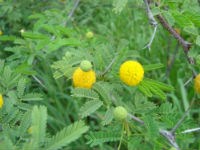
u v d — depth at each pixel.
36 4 0.23
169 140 0.12
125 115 0.11
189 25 0.13
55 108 0.24
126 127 0.11
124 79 0.11
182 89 0.24
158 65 0.12
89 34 0.18
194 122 0.13
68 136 0.07
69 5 0.23
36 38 0.13
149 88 0.12
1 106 0.11
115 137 0.11
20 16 0.22
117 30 0.29
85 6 0.25
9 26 0.23
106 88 0.12
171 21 0.13
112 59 0.13
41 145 0.07
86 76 0.11
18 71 0.14
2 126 0.11
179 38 0.14
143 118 0.11
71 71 0.12
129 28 0.29
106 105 0.12
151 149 0.11
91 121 0.24
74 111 0.25
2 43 0.21
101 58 0.13
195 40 0.13
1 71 0.13
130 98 0.19
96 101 0.11
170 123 0.12
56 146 0.07
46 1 0.24
